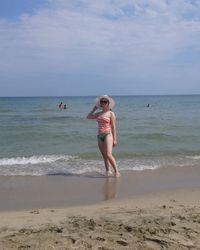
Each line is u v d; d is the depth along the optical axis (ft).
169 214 19.39
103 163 38.73
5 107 197.57
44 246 14.43
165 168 36.55
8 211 21.03
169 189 27.37
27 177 31.48
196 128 78.43
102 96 32.17
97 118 32.24
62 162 39.40
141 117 117.08
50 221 18.43
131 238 15.42
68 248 14.25
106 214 19.69
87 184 28.96
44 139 59.77
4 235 15.85
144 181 30.40
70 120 101.40
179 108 187.73
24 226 17.48
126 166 37.24
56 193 25.99
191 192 26.27
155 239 15.31
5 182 29.40
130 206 21.98
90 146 52.34
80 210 21.02
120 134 66.39
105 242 14.93
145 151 47.80
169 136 63.21
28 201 23.72
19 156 43.70
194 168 36.88
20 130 72.23
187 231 16.35
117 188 27.71
